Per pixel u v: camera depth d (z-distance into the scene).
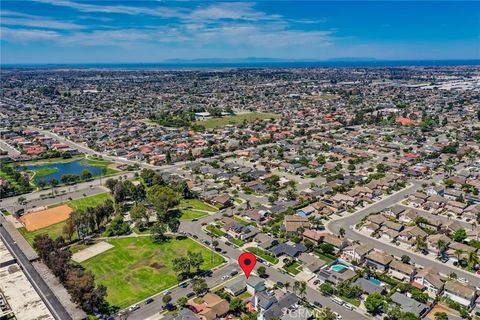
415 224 163.88
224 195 197.00
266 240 149.88
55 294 118.19
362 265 134.25
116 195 193.25
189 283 124.38
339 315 108.00
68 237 157.88
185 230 164.75
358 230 162.12
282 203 189.88
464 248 140.50
